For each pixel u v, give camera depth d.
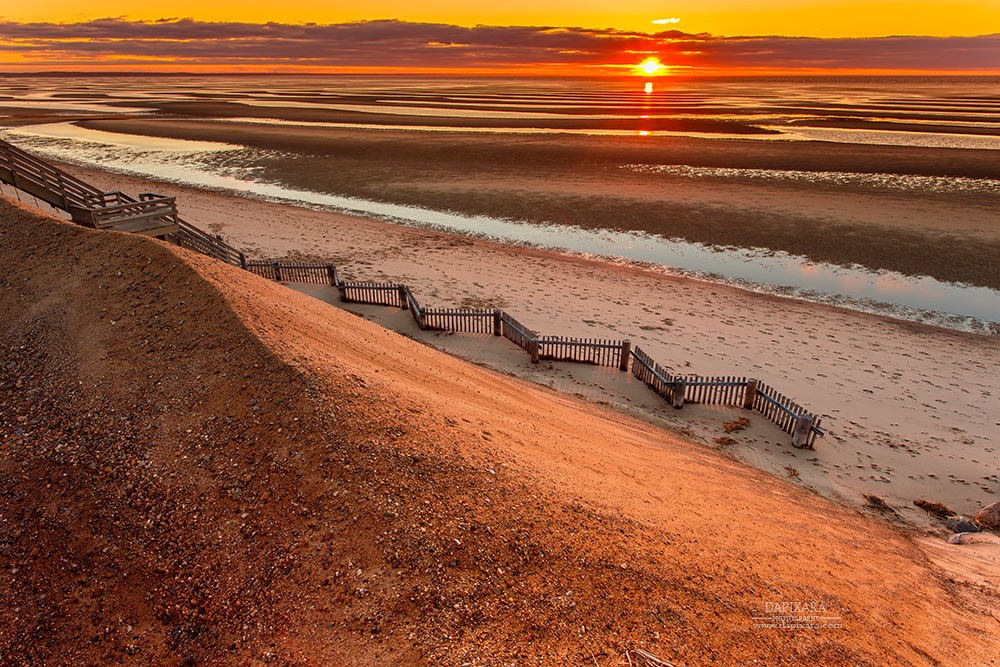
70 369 9.60
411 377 11.34
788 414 14.35
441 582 6.28
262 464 7.48
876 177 42.38
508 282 24.55
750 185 40.75
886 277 25.31
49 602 6.28
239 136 66.00
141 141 63.03
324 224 33.34
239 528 6.83
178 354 9.48
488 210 36.19
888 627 7.43
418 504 7.11
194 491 7.28
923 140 59.31
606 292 23.62
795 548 9.01
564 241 30.50
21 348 10.30
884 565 9.34
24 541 6.84
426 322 19.69
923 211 33.72
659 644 6.16
